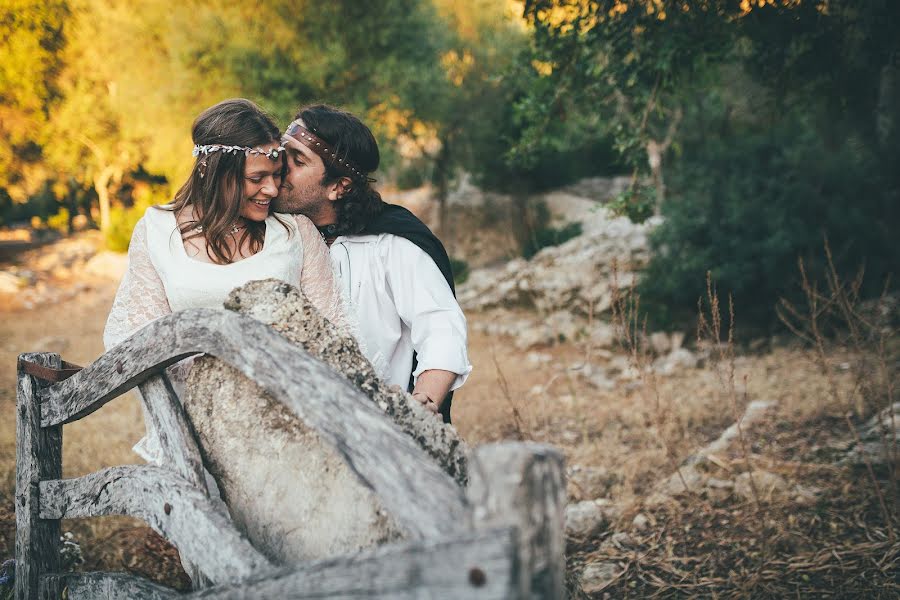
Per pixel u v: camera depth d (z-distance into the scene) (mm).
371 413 1389
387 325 2527
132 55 15047
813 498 4133
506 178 20328
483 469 1113
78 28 18297
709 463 4887
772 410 5961
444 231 20516
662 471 5016
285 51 13422
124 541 3689
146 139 18906
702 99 11883
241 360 1645
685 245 9734
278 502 1818
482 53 18359
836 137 9500
